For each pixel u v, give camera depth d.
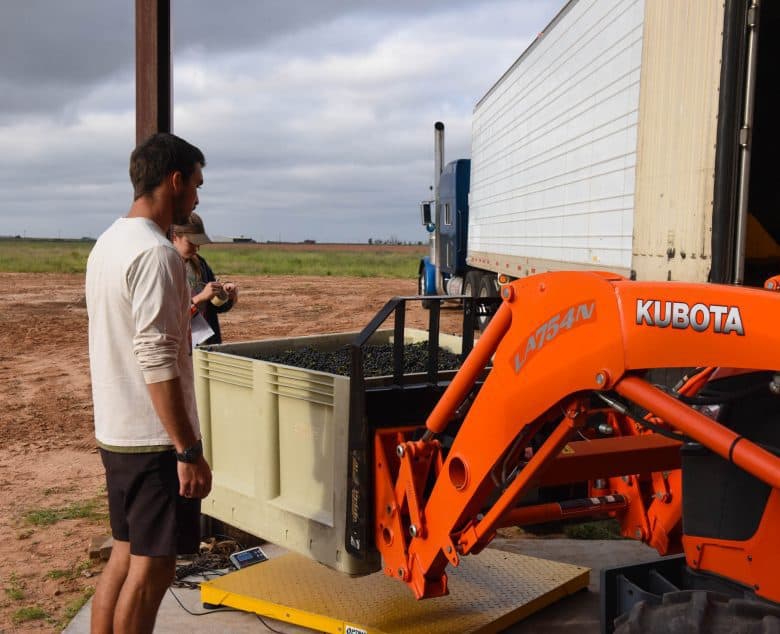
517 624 3.75
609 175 6.45
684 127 5.05
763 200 6.16
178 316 2.94
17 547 4.97
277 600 3.76
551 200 8.38
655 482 3.41
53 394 9.89
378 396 3.42
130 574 3.05
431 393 3.52
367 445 3.27
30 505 5.77
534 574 4.06
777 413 2.35
